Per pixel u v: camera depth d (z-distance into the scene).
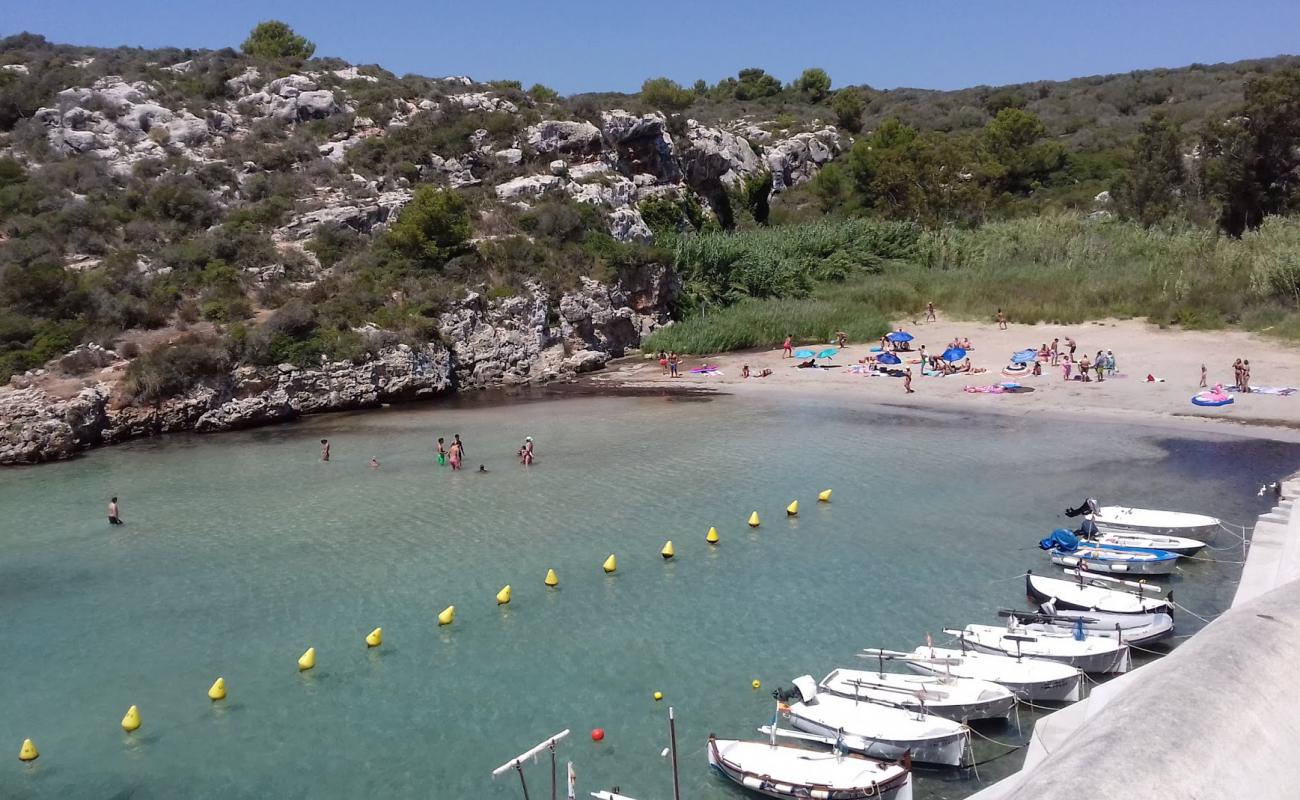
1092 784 7.59
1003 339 64.38
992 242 85.50
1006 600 26.95
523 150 81.75
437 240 68.31
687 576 29.52
